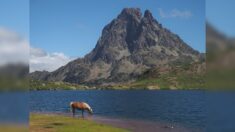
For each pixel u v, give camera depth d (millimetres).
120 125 42500
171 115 66875
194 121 53156
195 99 118000
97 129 35000
